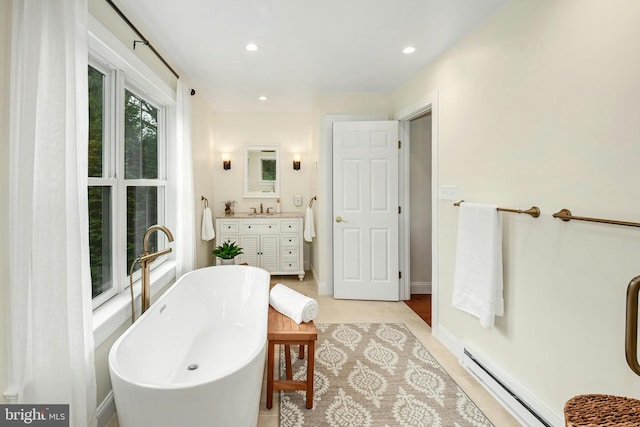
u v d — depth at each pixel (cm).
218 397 123
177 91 287
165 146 296
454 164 250
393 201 366
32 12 114
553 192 161
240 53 267
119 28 190
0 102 109
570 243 152
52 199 120
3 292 112
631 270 127
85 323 138
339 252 374
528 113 176
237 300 286
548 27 162
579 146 147
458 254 221
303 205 496
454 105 249
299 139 492
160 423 119
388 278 371
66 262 123
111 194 205
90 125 185
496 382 196
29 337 117
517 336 185
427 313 337
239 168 488
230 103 430
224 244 400
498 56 199
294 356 247
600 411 85
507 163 192
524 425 173
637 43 123
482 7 198
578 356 149
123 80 210
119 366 132
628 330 94
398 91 359
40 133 118
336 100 377
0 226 111
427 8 200
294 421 176
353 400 194
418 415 181
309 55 271
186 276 260
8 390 113
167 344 203
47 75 119
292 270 454
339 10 203
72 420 126
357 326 302
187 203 304
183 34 234
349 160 368
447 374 223
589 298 143
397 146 363
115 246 209
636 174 125
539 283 170
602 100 136
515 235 187
